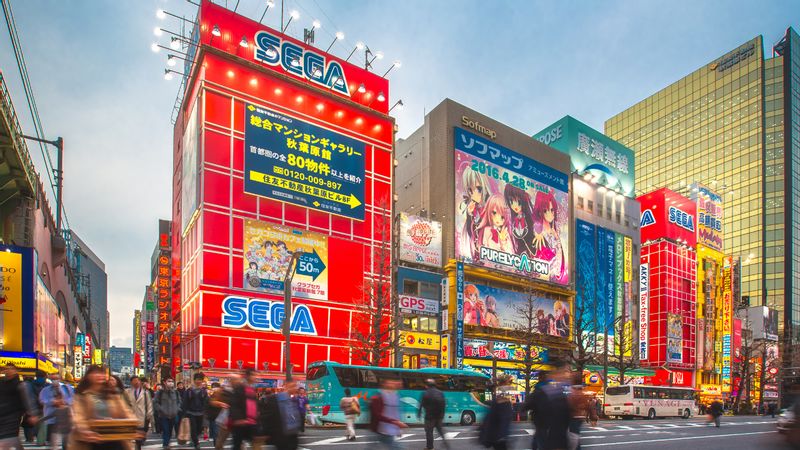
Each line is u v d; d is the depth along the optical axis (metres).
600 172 67.62
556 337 55.12
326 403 27.02
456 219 50.47
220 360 36.06
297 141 42.25
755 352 79.19
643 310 64.38
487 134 54.94
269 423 9.73
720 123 126.19
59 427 11.44
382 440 11.51
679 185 131.75
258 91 41.34
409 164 56.53
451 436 21.06
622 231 66.56
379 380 28.59
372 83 48.47
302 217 41.88
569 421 8.20
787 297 109.00
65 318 54.12
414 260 47.09
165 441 15.39
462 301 47.16
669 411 46.09
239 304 37.53
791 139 115.75
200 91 39.41
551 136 67.62
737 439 20.53
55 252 42.50
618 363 51.50
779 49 121.94
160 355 47.25
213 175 38.28
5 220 32.16
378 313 38.06
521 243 54.91
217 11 41.22
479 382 31.64
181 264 43.09
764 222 114.81
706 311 71.38
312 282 41.16
